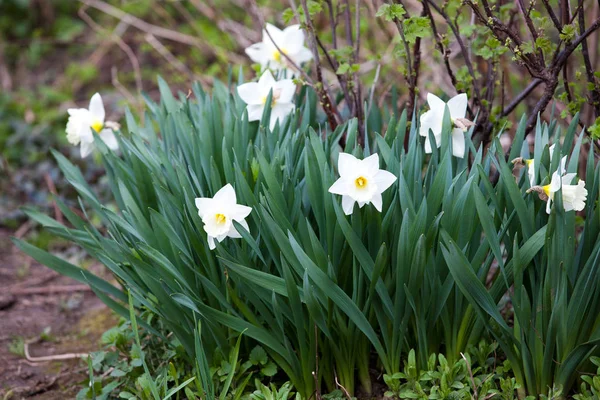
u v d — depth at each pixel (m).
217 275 1.48
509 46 1.55
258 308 1.46
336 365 1.53
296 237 1.44
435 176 1.42
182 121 1.60
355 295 1.45
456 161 1.51
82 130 1.67
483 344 1.50
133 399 1.51
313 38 1.65
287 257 1.42
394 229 1.44
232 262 1.41
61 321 1.92
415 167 1.47
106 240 1.53
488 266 1.45
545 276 1.41
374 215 1.43
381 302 1.46
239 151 1.53
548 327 1.41
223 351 1.51
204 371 1.42
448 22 1.64
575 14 1.52
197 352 1.42
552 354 1.43
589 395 1.44
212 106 1.58
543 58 1.56
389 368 1.49
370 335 1.45
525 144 1.50
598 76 1.53
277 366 1.55
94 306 1.97
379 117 1.72
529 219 1.40
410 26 1.54
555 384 1.45
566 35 1.48
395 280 1.45
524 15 1.52
